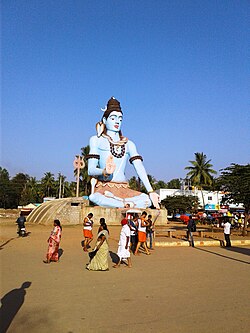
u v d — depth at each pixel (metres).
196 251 16.62
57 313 6.35
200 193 70.12
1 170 88.88
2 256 13.53
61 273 10.17
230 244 19.22
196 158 63.91
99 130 37.50
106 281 9.20
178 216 55.41
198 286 8.77
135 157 37.88
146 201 35.69
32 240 19.77
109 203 33.84
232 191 28.78
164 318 6.19
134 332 5.48
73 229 28.41
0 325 5.65
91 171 35.66
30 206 55.81
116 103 38.38
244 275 10.37
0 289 8.04
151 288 8.48
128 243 11.67
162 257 14.20
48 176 85.06
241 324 5.93
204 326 5.81
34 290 8.00
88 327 5.66
